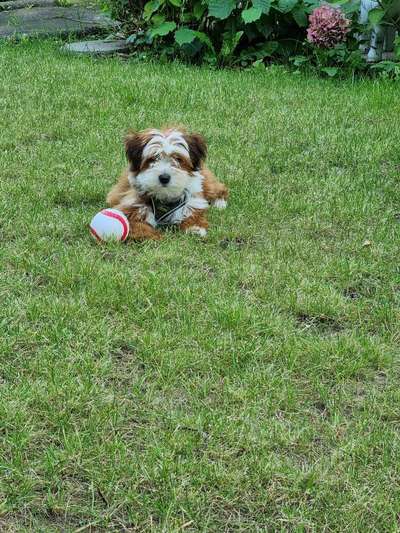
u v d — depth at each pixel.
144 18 4.81
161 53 4.76
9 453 2.20
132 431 2.25
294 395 2.33
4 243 2.77
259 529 2.11
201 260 2.73
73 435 2.22
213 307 2.54
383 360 2.42
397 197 3.10
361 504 2.14
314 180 3.19
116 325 2.48
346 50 4.48
